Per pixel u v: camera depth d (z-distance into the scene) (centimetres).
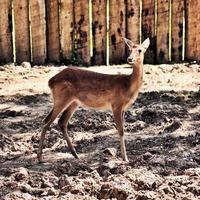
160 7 2147
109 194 1091
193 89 1869
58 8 2169
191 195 1071
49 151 1416
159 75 2022
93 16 2164
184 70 2062
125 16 2161
